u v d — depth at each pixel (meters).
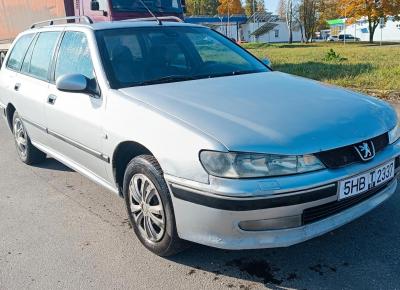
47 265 3.39
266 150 2.71
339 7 56.31
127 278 3.16
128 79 3.80
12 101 5.52
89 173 4.18
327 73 11.95
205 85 3.67
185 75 4.02
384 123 3.22
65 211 4.32
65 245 3.67
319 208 2.84
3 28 14.35
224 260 3.29
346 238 3.47
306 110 3.11
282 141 2.75
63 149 4.50
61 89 3.69
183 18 10.72
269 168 2.70
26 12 12.59
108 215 4.19
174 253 3.29
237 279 3.07
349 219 2.97
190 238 2.96
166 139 2.99
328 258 3.23
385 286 2.88
